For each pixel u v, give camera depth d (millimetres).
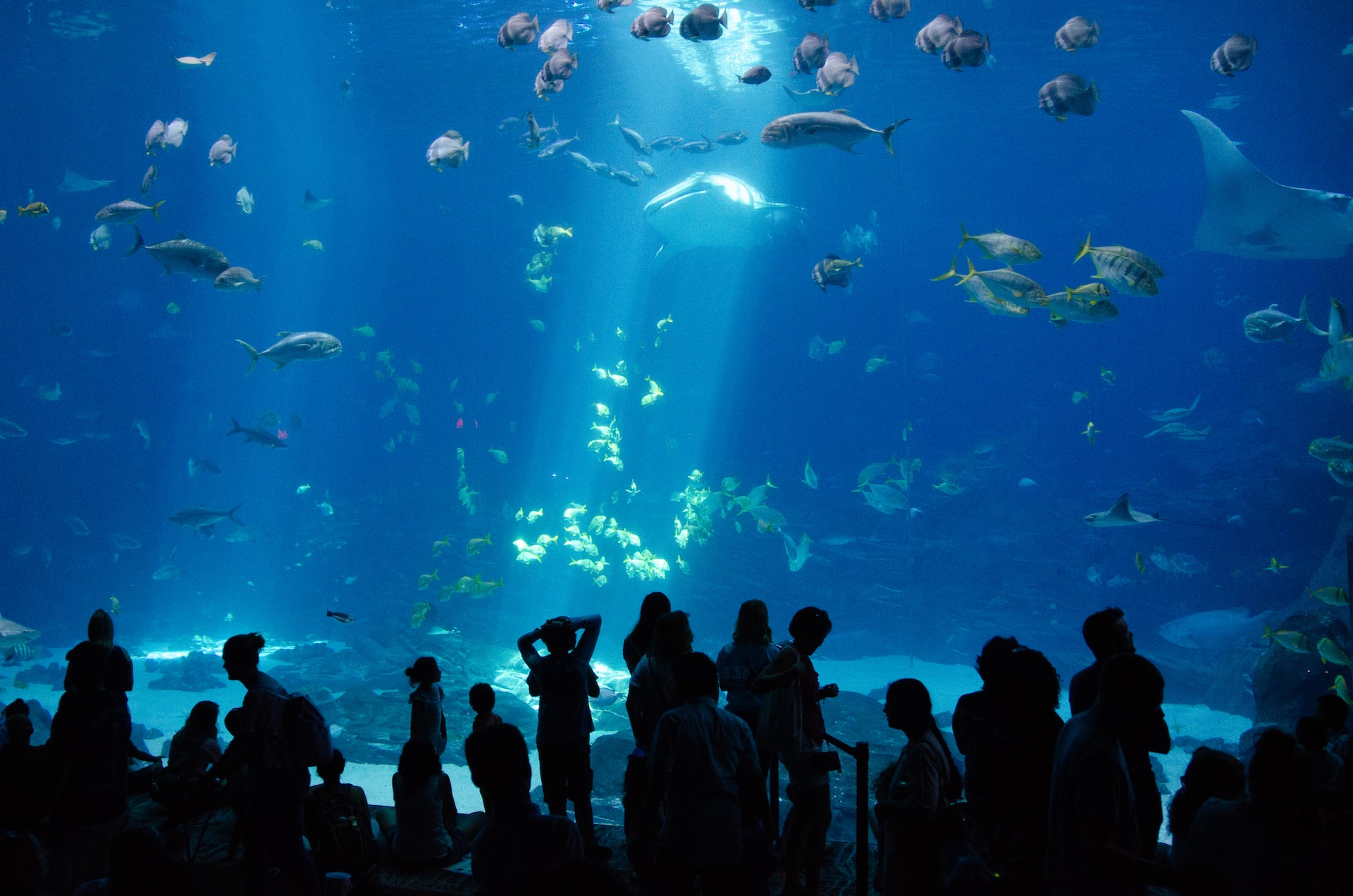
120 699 4434
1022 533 25297
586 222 41906
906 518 26016
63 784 4199
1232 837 2904
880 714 13945
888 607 23234
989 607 22938
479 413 40688
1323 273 35594
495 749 3420
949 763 3674
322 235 44594
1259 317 12820
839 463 37219
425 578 15391
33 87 27906
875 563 24297
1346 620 12852
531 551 19141
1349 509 16828
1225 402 37188
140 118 30125
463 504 27016
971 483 27812
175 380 40094
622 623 22734
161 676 19234
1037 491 27297
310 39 22203
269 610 27625
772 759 4488
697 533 19625
